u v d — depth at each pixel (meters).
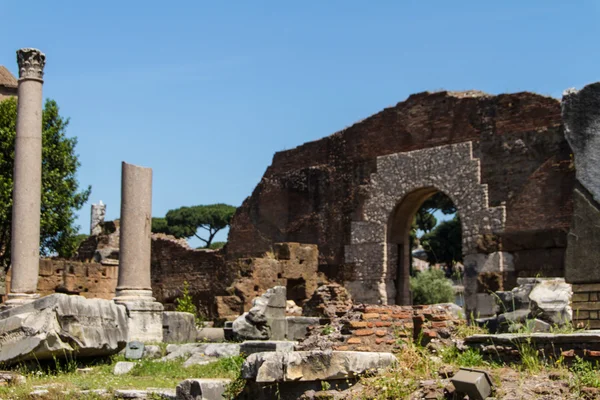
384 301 41.66
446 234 70.75
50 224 37.44
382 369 11.06
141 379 16.20
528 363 10.61
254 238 47.25
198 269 47.59
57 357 17.09
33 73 22.06
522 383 10.02
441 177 40.03
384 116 42.94
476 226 38.31
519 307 18.30
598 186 13.41
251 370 10.71
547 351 10.93
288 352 10.64
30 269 21.16
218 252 47.34
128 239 23.47
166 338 23.73
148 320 22.88
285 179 46.62
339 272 43.66
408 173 41.41
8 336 16.53
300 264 39.56
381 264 41.97
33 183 21.55
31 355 16.41
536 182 36.69
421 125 41.28
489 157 38.41
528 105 37.50
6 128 36.44
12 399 13.88
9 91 44.53
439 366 11.40
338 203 44.25
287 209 46.25
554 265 35.66
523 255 36.69
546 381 10.02
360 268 42.78
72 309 17.06
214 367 17.33
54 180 37.88
